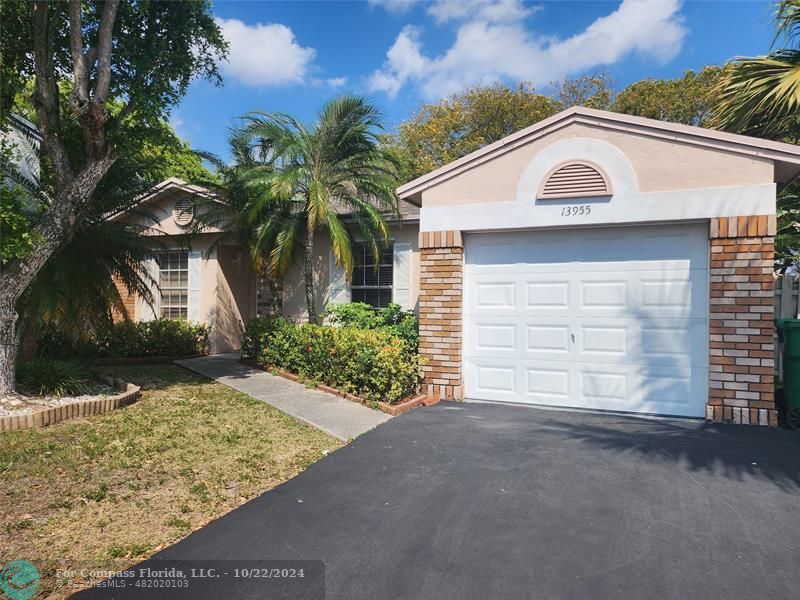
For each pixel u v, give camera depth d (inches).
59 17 274.7
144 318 537.3
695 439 224.8
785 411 254.1
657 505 156.6
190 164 853.8
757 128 323.3
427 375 313.7
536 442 221.6
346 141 411.5
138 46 286.0
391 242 438.9
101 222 312.8
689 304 263.4
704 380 260.2
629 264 275.6
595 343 282.2
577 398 285.3
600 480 177.0
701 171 254.5
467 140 1021.2
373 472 184.9
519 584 114.6
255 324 432.5
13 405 245.1
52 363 291.0
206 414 265.3
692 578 117.0
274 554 127.3
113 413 262.2
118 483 172.7
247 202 432.5
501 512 151.8
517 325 299.9
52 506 154.1
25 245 237.0
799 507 155.3
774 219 240.7
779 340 263.0
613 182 270.8
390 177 411.8
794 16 295.6
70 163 289.1
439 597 109.7
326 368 334.3
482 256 308.5
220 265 499.8
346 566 121.9
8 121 293.0
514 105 1010.7
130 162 325.7
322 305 466.0
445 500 160.4
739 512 151.8
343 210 446.0
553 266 292.0
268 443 219.1
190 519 147.4
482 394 308.0
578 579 116.6
